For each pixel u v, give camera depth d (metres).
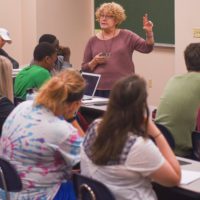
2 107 3.68
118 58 5.23
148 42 5.18
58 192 2.83
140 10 8.12
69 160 2.76
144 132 2.33
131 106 2.28
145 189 2.39
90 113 4.89
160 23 7.84
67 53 6.46
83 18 8.95
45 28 8.47
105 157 2.33
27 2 8.47
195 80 3.65
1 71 3.89
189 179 2.56
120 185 2.36
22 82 4.91
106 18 5.23
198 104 3.62
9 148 2.81
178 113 3.61
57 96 2.72
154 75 8.13
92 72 5.34
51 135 2.71
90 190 2.42
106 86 5.26
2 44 6.80
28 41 8.55
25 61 8.66
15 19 8.55
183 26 6.81
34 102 2.82
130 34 5.29
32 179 2.79
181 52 6.88
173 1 7.57
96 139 2.37
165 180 2.34
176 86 3.69
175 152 3.63
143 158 2.29
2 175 2.84
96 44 5.36
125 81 2.31
